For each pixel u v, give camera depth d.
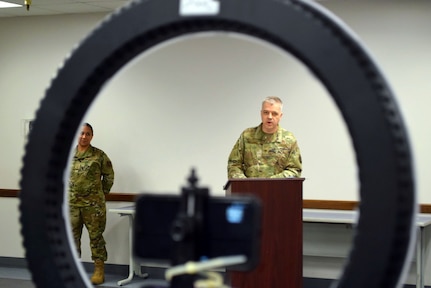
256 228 1.08
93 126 6.09
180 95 5.82
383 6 5.16
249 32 1.13
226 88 5.66
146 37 1.19
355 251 1.03
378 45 5.18
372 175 1.01
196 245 1.10
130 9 1.19
